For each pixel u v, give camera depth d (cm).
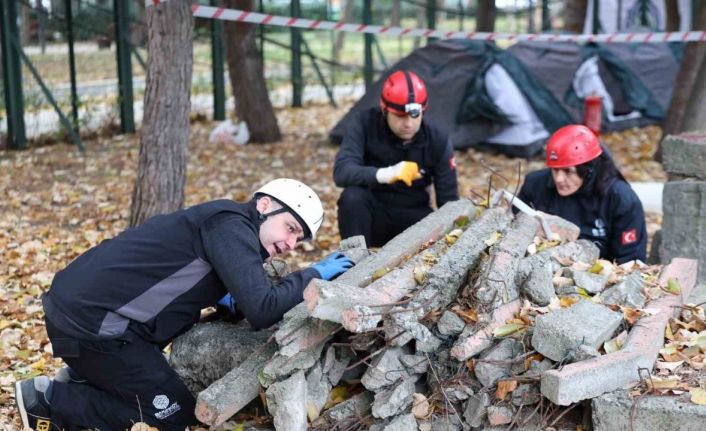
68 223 766
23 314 527
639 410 296
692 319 374
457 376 321
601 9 1364
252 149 1103
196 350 367
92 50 1311
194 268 336
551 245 382
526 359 319
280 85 1688
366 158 544
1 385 425
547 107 1048
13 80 1116
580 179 473
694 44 966
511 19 2169
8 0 1102
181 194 630
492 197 433
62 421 354
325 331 323
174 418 353
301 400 319
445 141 536
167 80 611
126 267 334
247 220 340
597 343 318
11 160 1052
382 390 324
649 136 1153
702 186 512
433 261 363
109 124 1234
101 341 337
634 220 478
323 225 756
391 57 2288
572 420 316
